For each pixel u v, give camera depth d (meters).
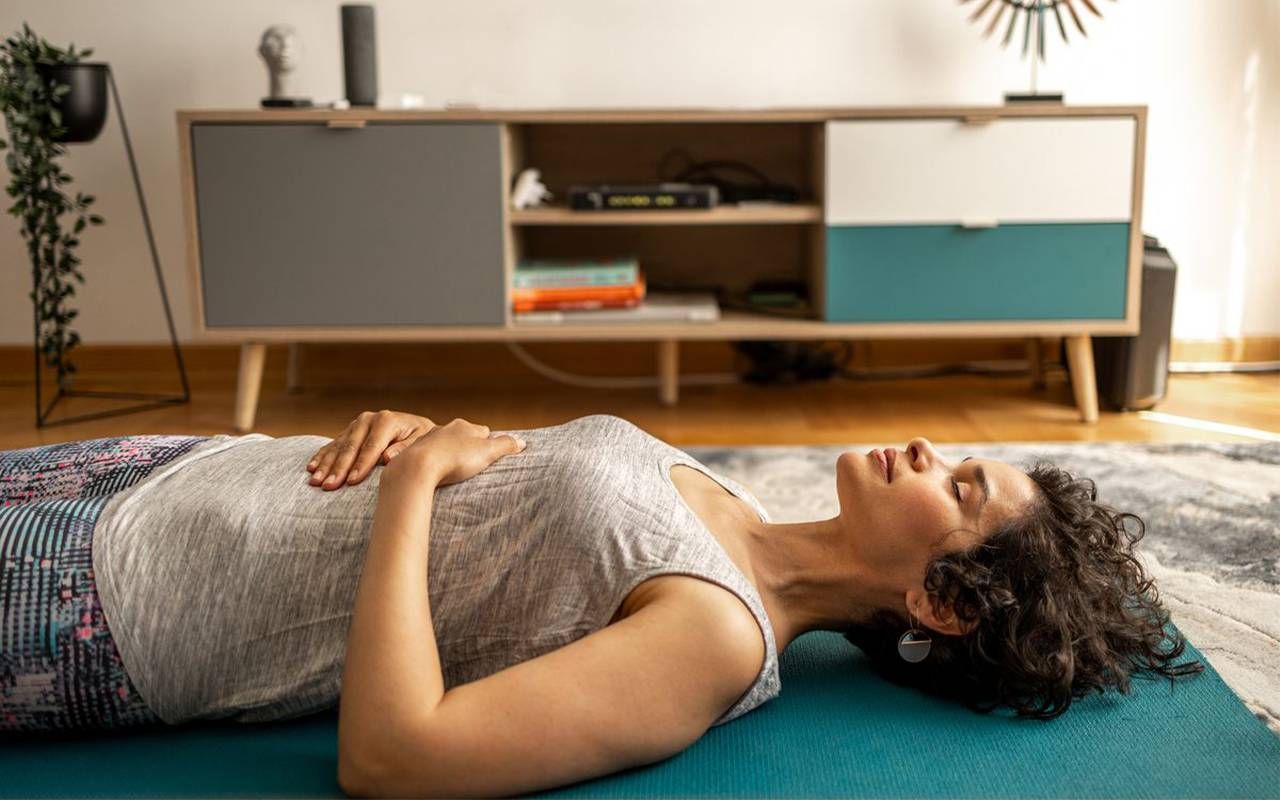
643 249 3.38
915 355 3.43
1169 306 2.95
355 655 1.08
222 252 2.91
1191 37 3.20
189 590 1.20
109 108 3.32
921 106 2.85
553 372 3.42
